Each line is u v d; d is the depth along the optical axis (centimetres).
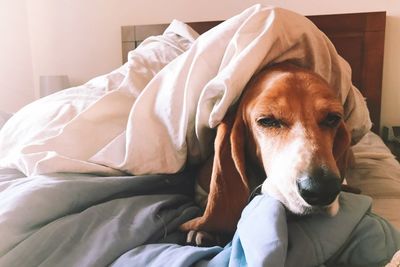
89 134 89
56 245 57
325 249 52
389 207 86
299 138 61
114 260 57
